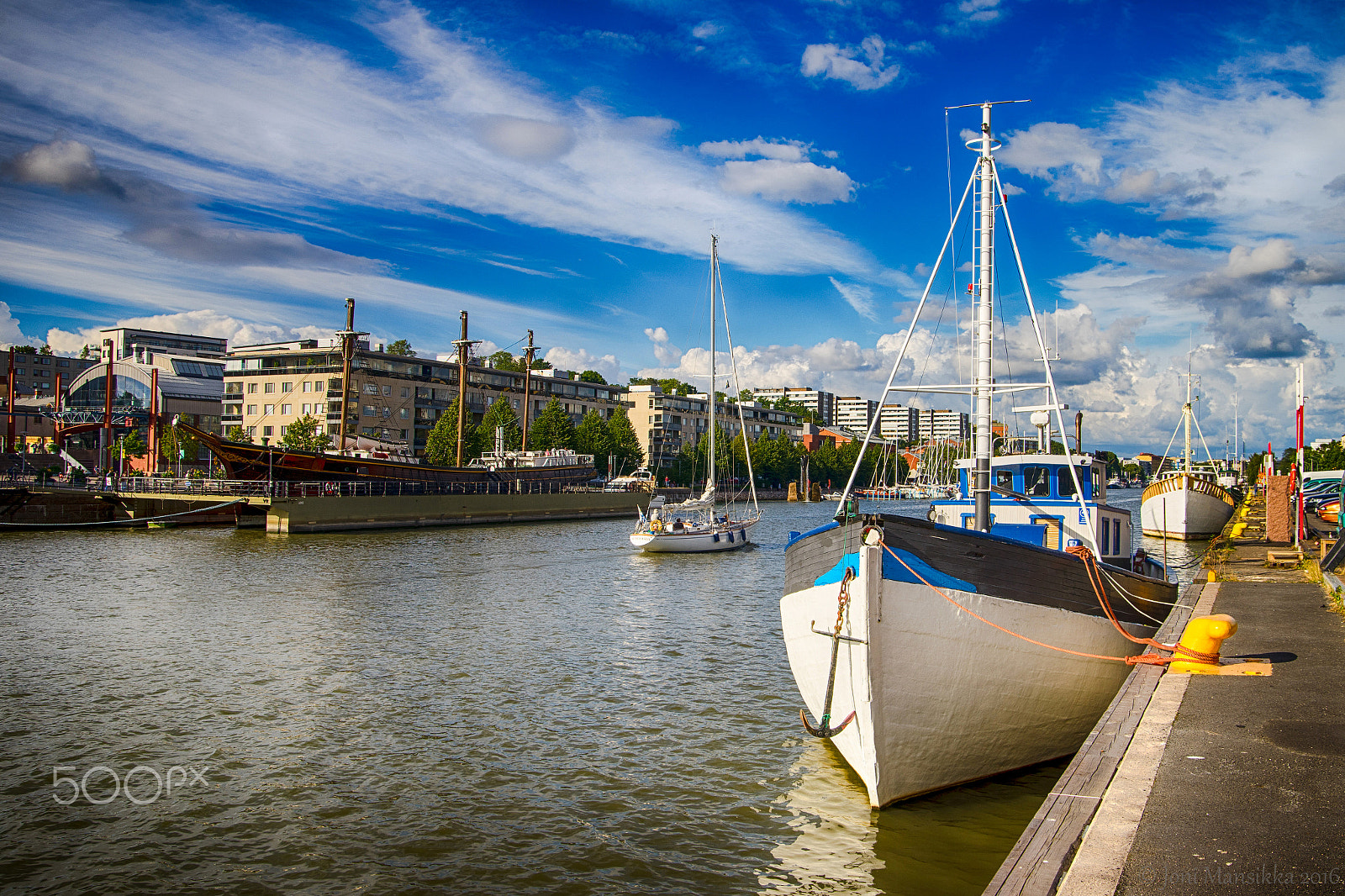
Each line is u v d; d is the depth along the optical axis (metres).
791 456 176.25
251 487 72.69
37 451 119.38
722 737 17.19
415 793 14.45
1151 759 9.06
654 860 11.99
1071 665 14.02
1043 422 21.34
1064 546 17.83
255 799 14.18
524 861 12.03
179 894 11.21
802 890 11.03
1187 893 6.21
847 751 13.59
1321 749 9.23
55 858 12.19
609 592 38.59
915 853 11.80
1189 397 66.44
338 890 11.29
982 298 16.11
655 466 171.25
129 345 198.88
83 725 17.97
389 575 43.56
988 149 16.28
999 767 14.14
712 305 67.38
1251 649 14.59
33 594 36.19
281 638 27.05
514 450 125.06
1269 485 39.69
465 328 99.81
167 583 39.72
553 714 18.77
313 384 125.06
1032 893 6.23
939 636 12.63
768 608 34.22
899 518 12.43
